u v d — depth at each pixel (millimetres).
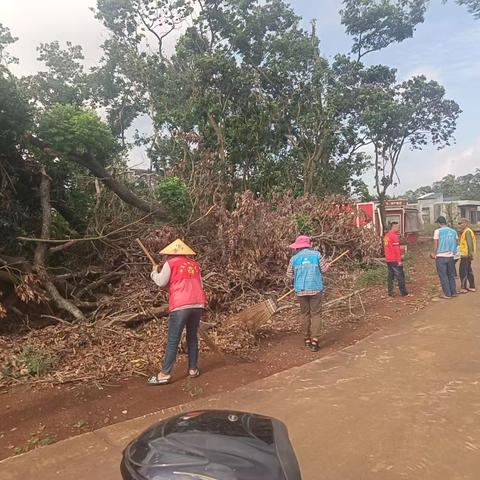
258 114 23547
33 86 11383
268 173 23344
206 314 9023
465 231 12055
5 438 4684
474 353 6793
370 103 25484
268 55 24734
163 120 22859
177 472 2031
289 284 10508
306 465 4012
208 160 13797
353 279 12836
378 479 3781
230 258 10312
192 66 23719
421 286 13141
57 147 9367
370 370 6289
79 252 10102
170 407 5332
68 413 5176
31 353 6617
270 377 6199
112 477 3910
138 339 7566
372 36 27016
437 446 4254
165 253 6180
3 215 8992
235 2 24344
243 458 2086
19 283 8164
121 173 11703
